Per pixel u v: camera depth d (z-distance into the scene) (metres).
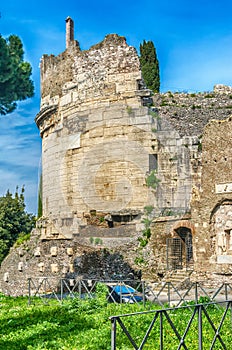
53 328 15.12
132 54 31.59
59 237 31.27
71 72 33.09
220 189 27.38
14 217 53.66
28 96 21.73
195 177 30.31
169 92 34.19
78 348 12.21
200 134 33.09
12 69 20.42
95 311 18.19
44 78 35.25
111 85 31.56
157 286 26.61
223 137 27.50
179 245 28.73
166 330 14.05
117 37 32.00
